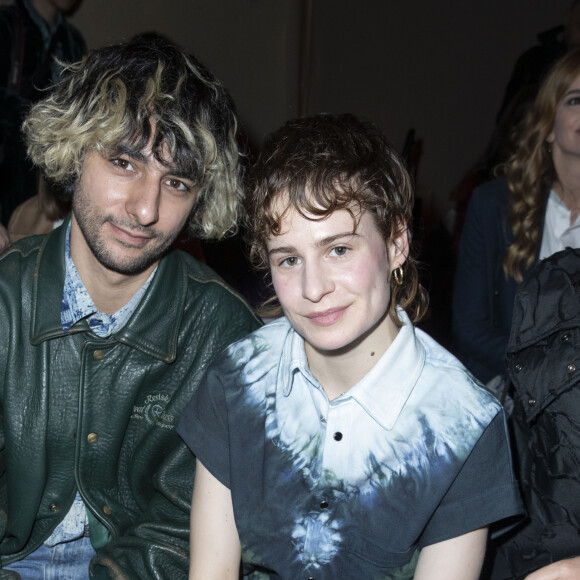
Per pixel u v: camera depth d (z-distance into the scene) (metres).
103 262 1.16
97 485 1.27
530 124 2.08
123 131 1.10
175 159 1.13
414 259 1.14
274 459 1.08
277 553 1.07
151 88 1.14
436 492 1.01
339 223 0.96
